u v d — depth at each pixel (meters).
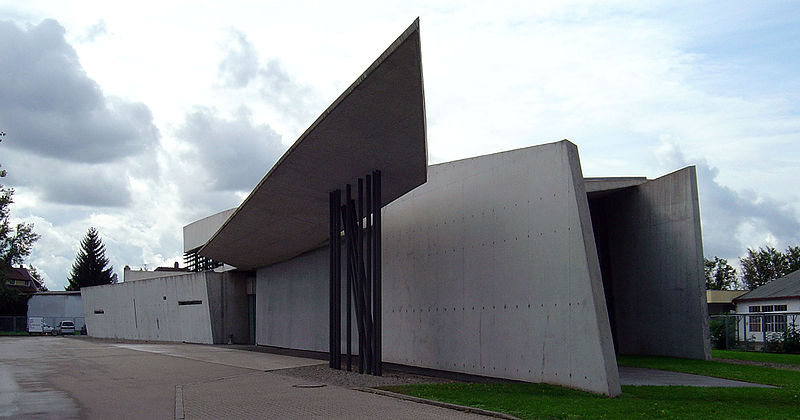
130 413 11.63
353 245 19.42
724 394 13.65
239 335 36.75
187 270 49.81
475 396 13.14
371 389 14.66
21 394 14.42
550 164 16.22
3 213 60.81
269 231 27.03
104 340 43.88
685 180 22.84
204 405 12.56
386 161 17.25
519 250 17.14
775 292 36.31
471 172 19.30
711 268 74.44
